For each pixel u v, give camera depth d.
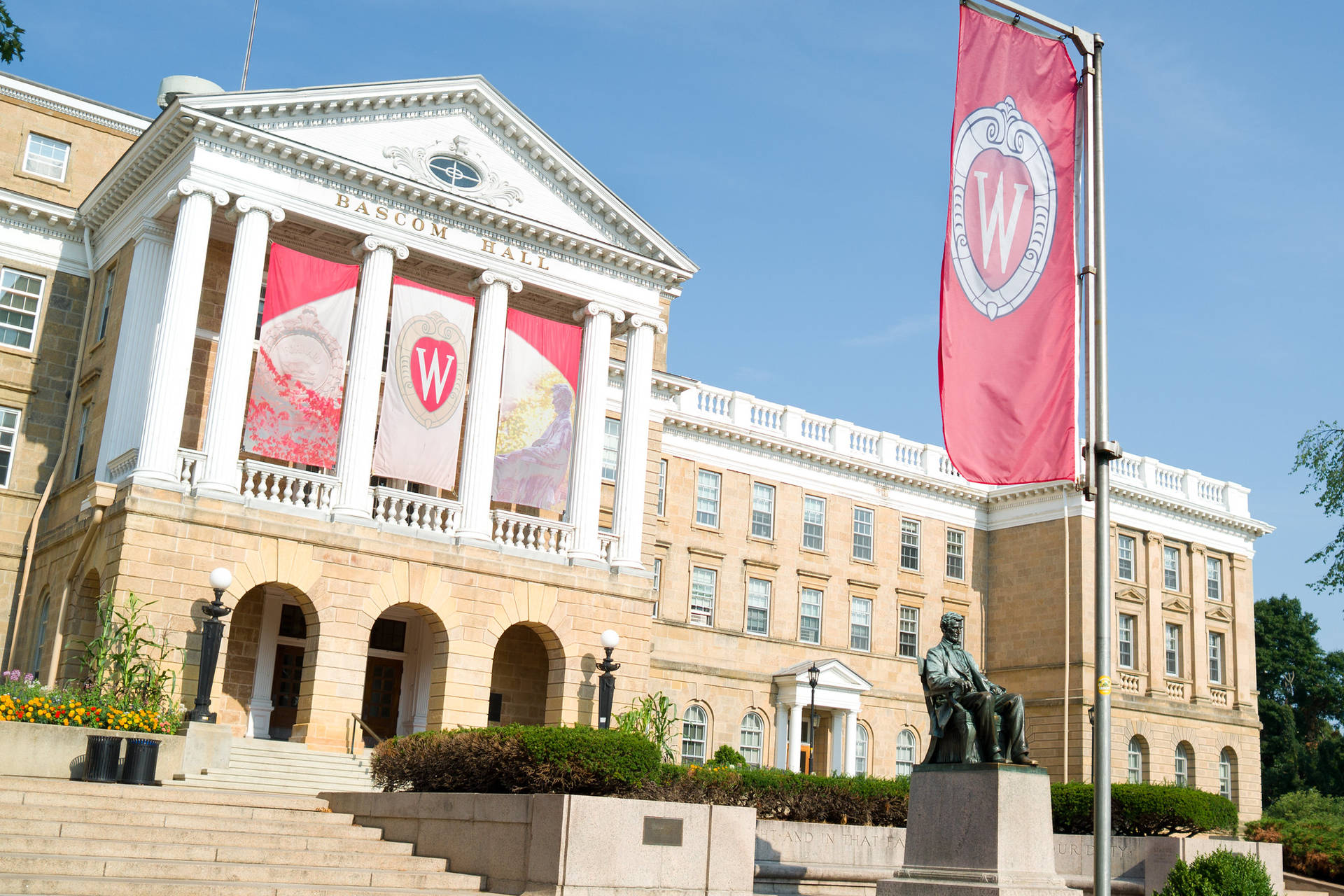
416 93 36.59
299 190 34.72
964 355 16.08
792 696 51.72
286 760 30.16
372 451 35.03
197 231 32.97
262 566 32.34
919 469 60.00
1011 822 15.94
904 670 57.28
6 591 36.53
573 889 16.06
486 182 38.09
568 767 18.45
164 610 30.77
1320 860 31.20
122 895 14.80
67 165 40.97
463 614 35.28
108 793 20.45
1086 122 16.38
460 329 36.69
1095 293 15.63
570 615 37.16
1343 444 39.91
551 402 38.06
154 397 31.84
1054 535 58.31
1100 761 13.91
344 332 34.81
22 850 16.30
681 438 52.56
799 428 56.31
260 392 33.22
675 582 51.06
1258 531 64.56
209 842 18.28
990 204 16.36
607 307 39.75
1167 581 61.12
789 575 54.56
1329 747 81.56
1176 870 17.39
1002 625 59.88
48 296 38.97
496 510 36.97
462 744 19.69
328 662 32.81
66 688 29.98
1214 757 59.94
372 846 19.23
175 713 28.77
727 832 17.56
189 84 43.50
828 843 23.42
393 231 36.09
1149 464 61.41
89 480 34.66
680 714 49.78
